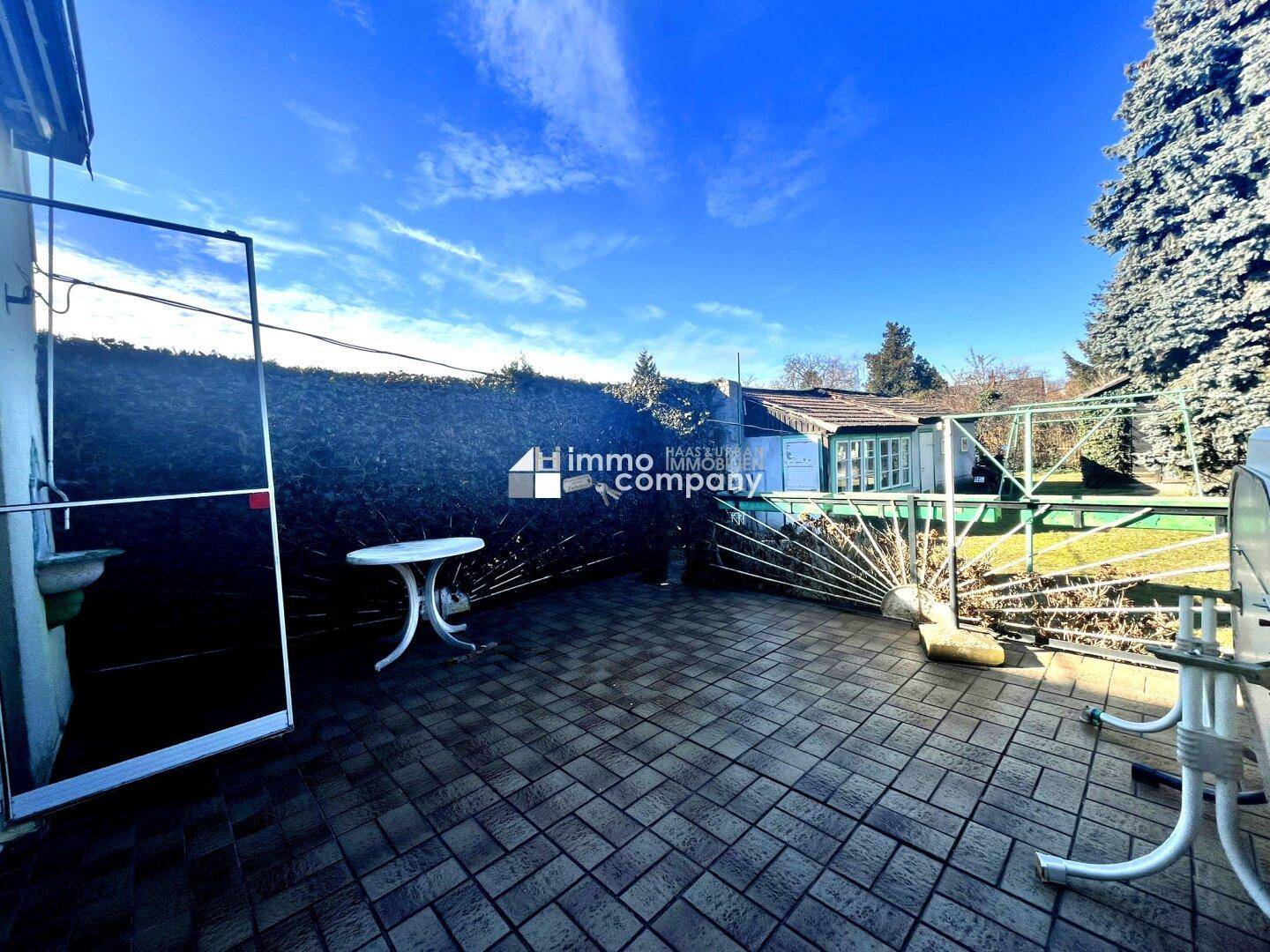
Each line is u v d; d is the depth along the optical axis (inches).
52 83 89.4
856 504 184.4
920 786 83.5
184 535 144.3
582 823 77.7
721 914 60.9
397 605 180.1
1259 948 54.2
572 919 61.0
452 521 194.7
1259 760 59.4
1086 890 62.4
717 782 86.6
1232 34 311.0
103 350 131.9
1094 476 492.7
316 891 66.4
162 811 83.2
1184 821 57.2
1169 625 126.9
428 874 68.8
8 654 85.7
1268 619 52.6
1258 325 317.4
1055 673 122.7
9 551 86.3
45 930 61.5
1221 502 112.3
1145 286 375.2
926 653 138.3
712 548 226.2
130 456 136.7
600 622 178.7
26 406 105.9
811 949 55.9
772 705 113.0
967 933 57.4
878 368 1230.3
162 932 61.0
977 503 151.5
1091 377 743.7
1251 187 314.2
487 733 105.3
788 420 432.1
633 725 106.4
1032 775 85.4
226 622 151.1
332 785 89.5
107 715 118.5
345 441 169.2
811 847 71.2
